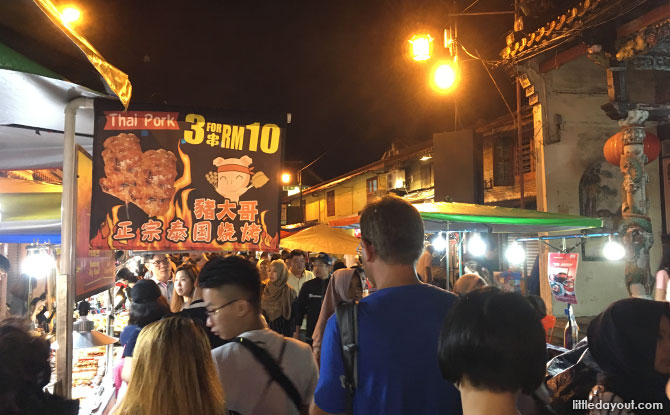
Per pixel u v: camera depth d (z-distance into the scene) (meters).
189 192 3.52
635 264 8.63
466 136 11.68
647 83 9.07
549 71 11.66
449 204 7.86
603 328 2.08
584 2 9.02
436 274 17.08
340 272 5.63
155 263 6.03
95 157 3.41
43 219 6.05
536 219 7.41
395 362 1.84
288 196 38.88
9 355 1.99
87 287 3.59
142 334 1.87
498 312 1.24
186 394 1.79
